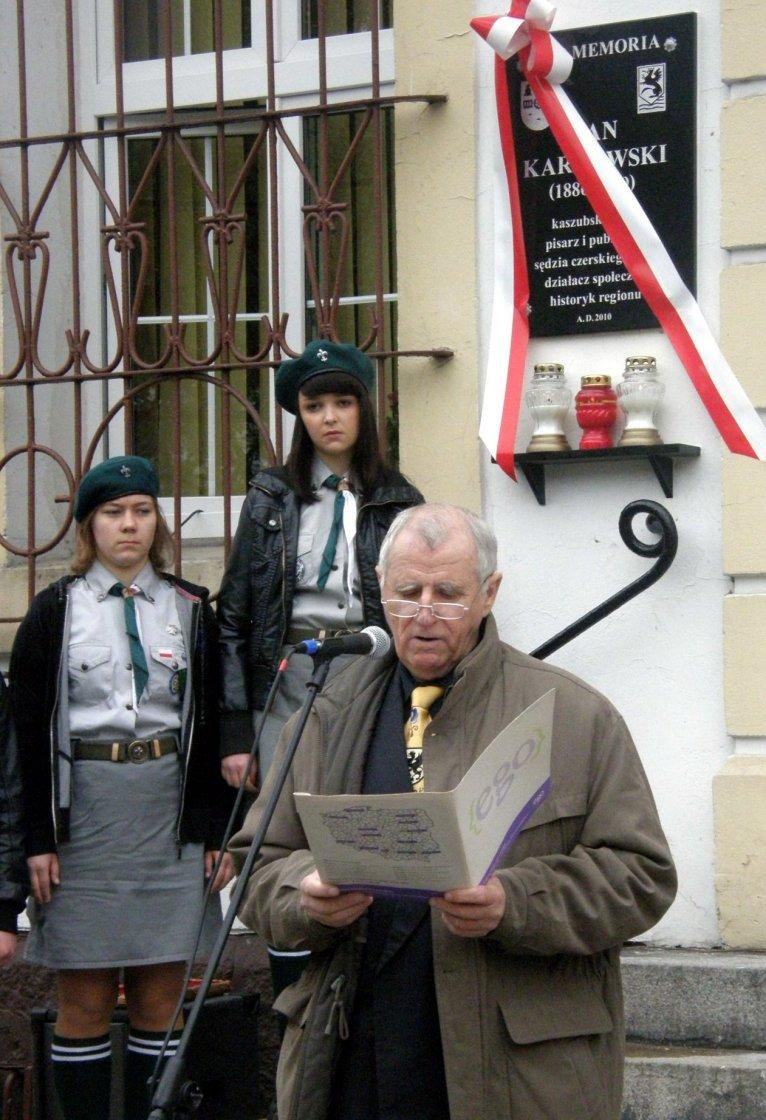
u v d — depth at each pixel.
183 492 7.10
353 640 3.50
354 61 6.83
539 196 5.96
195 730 5.25
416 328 6.17
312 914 3.20
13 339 6.71
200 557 6.72
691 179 5.76
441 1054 3.26
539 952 3.16
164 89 7.20
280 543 5.32
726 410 5.59
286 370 5.41
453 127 6.12
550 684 3.40
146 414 7.13
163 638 5.26
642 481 5.86
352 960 3.36
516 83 5.99
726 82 5.77
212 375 6.91
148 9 7.32
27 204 6.60
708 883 5.73
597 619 5.65
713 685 5.75
